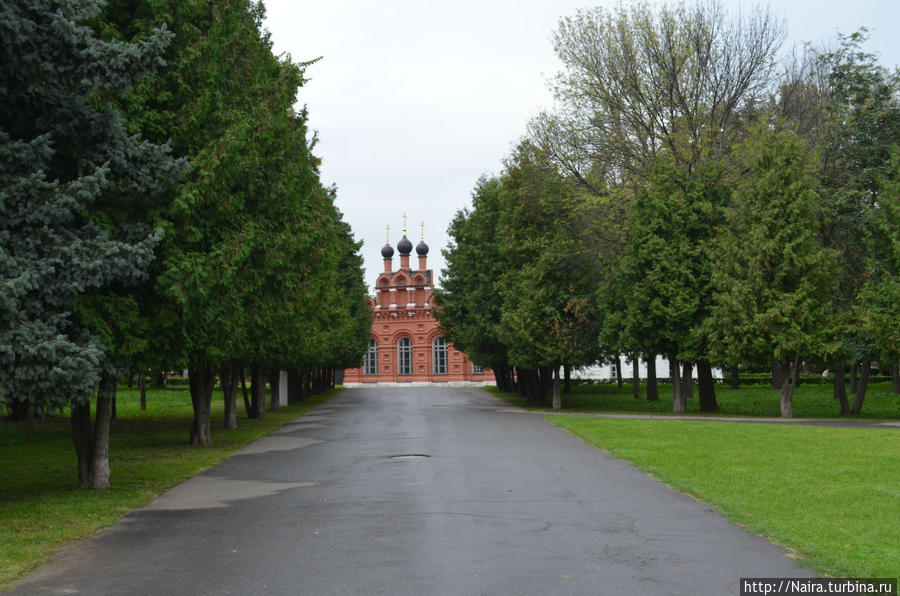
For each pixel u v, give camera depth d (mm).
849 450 18172
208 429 22938
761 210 32344
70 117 11789
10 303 9930
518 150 41375
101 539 9609
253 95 18188
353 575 7625
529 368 40781
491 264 46000
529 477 14414
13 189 10695
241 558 8445
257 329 21562
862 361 34750
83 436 14453
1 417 34250
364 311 63969
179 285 12945
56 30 10664
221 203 14367
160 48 11469
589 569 7750
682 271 34156
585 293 40594
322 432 26344
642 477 14352
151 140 14594
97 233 11812
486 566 7895
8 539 9531
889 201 29484
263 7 23609
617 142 38250
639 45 37750
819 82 41406
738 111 38469
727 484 13031
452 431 25516
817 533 9203
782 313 31281
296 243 20156
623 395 55906
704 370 37031
